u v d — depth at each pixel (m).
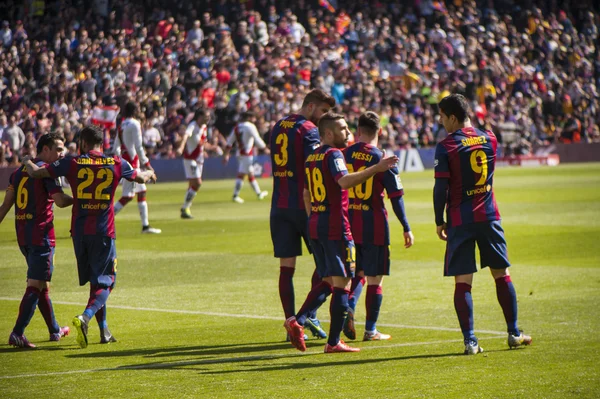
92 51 97.62
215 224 52.09
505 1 138.50
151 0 109.19
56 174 21.84
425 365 18.98
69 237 47.12
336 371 18.67
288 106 102.31
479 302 27.03
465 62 124.50
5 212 22.38
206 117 55.03
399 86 113.88
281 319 25.41
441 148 20.12
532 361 19.05
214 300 28.69
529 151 117.25
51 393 17.19
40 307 22.69
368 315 22.28
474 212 20.02
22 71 94.06
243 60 106.81
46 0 105.25
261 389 17.17
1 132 85.44
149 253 40.34
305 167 20.84
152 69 99.25
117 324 25.03
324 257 20.88
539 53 132.38
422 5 129.50
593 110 128.62
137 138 46.22
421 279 31.91
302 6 121.12
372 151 22.33
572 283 30.03
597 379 17.34
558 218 50.72
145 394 16.98
